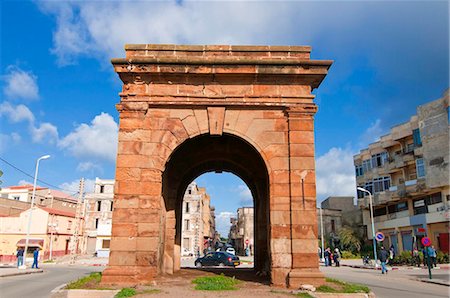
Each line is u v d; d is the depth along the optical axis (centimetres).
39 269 2567
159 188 1280
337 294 1064
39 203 5881
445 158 3356
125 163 1284
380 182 4388
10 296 1289
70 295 1080
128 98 1330
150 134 1313
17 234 4419
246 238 7225
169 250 1638
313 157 1294
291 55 1355
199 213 6094
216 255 2802
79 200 4269
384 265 2495
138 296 995
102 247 5197
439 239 3431
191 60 1304
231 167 1909
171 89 1339
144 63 1312
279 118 1334
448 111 3359
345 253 4553
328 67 1321
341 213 5591
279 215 1259
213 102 1325
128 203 1255
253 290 1124
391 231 4209
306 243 1228
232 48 1356
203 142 1745
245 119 1331
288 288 1167
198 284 1212
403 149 4050
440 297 1399
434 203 3547
